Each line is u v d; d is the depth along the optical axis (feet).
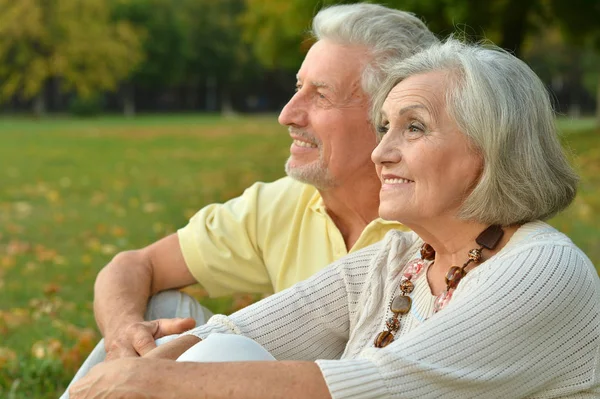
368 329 7.68
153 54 217.97
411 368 6.10
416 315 7.20
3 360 16.25
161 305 10.14
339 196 9.73
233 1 228.22
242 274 10.18
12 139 94.07
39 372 15.67
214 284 10.27
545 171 6.70
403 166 6.93
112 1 210.18
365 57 9.36
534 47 191.31
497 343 6.23
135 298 9.71
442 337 6.22
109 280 9.89
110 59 185.16
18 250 28.55
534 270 6.41
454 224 6.98
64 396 8.10
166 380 6.38
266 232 10.05
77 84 188.44
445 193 6.80
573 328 6.37
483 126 6.58
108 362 6.73
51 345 17.08
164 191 45.03
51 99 225.15
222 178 51.96
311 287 8.23
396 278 7.66
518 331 6.25
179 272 10.26
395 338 7.30
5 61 179.11
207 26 224.53
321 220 9.93
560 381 6.48
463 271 6.88
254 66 231.30
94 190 45.73
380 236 9.53
